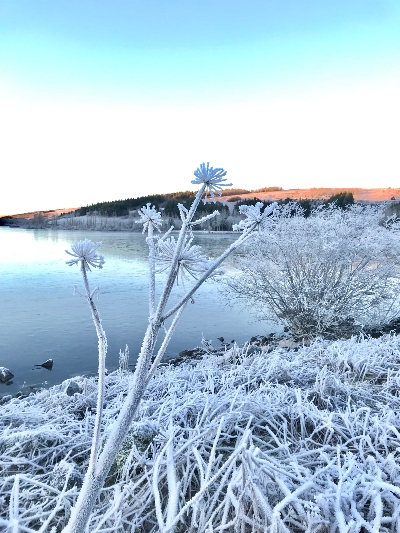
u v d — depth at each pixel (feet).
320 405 11.72
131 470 8.35
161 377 14.56
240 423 10.37
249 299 29.91
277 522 5.91
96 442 4.78
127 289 45.65
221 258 5.00
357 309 27.07
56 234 192.03
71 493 7.27
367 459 8.14
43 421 11.44
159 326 4.87
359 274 26.76
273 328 30.48
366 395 12.34
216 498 6.76
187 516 7.22
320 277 26.66
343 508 6.80
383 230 28.40
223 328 30.40
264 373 14.37
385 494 6.96
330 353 16.58
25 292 44.29
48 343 26.48
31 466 9.10
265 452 8.50
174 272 4.78
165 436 8.77
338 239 25.52
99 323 4.95
